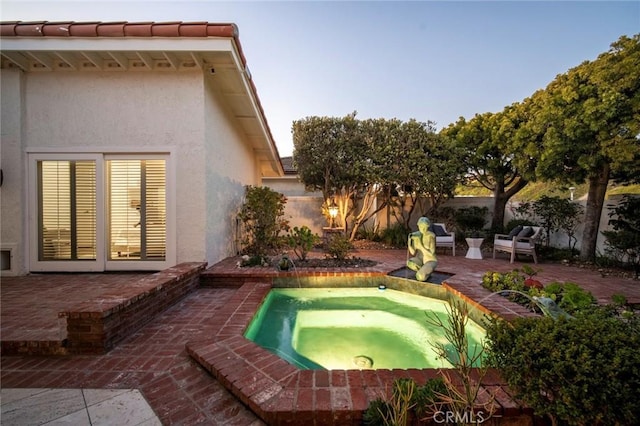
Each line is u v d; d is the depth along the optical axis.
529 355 1.90
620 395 1.64
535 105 8.74
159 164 6.32
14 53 5.66
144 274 6.14
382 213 13.28
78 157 6.19
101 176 6.20
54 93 6.17
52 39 5.40
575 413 1.73
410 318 5.11
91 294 4.73
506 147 9.90
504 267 7.36
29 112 6.16
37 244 6.17
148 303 4.00
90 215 6.23
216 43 5.56
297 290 6.11
